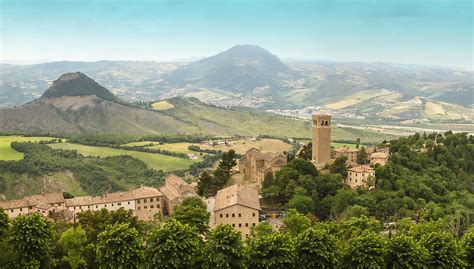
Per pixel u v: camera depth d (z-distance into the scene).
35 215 121.12
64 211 195.88
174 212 178.88
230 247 115.38
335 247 121.12
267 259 116.31
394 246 121.38
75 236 125.44
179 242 114.31
